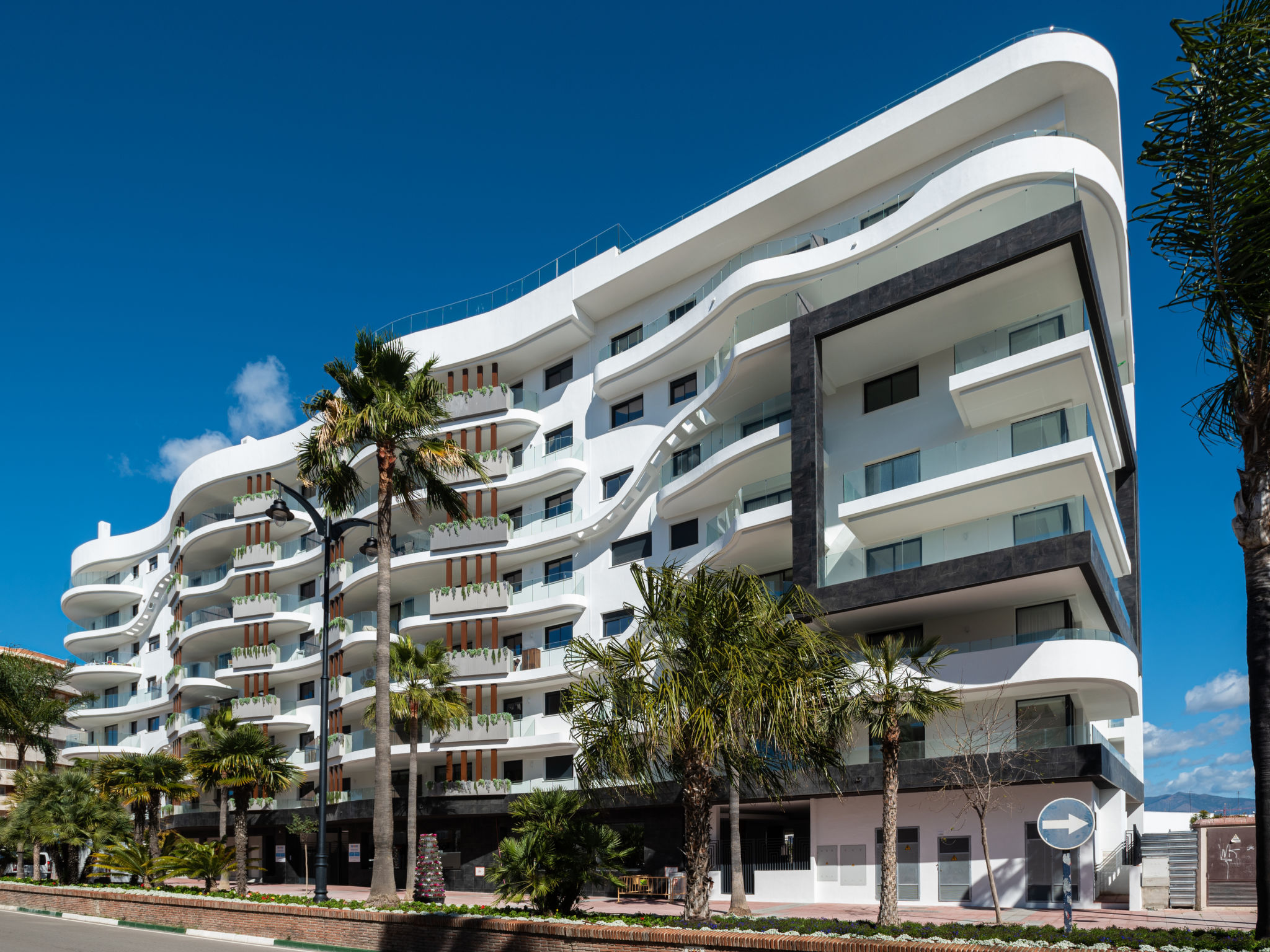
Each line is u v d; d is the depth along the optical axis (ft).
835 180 111.24
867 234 101.96
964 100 99.91
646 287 133.80
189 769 101.24
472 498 147.33
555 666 129.70
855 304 96.22
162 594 218.38
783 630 47.85
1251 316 43.14
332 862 160.66
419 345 155.74
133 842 117.60
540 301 144.15
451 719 123.65
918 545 88.99
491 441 147.64
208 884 96.27
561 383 146.82
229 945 68.49
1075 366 84.64
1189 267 44.32
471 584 139.64
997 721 85.10
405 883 139.13
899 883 87.76
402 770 148.46
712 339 119.55
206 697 186.91
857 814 92.07
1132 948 40.93
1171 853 93.09
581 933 49.85
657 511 122.83
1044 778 79.92
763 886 96.12
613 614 128.06
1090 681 81.20
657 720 44.70
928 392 100.27
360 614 154.61
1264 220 42.01
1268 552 42.70
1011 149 91.40
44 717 191.72
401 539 158.20
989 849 83.92
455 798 131.95
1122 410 105.09
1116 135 102.42
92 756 214.69
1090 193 89.56
